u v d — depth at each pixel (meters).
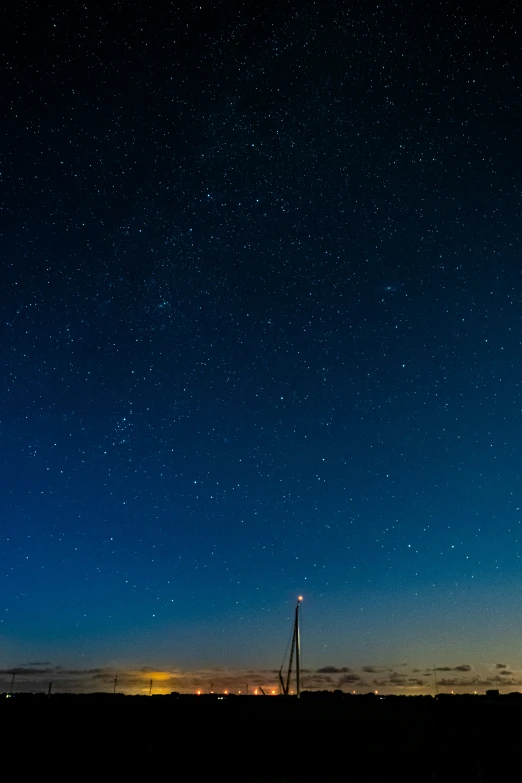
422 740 16.88
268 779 14.03
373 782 13.70
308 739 17.42
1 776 14.06
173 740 17.44
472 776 13.90
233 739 17.44
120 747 16.62
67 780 13.89
